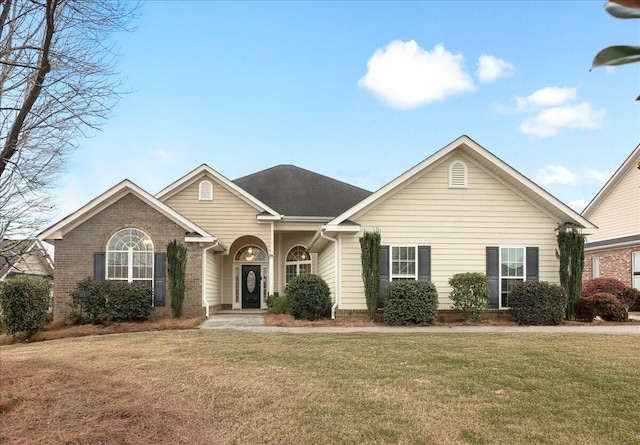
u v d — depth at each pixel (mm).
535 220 15883
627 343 10492
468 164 15859
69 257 16875
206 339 11805
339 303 15539
